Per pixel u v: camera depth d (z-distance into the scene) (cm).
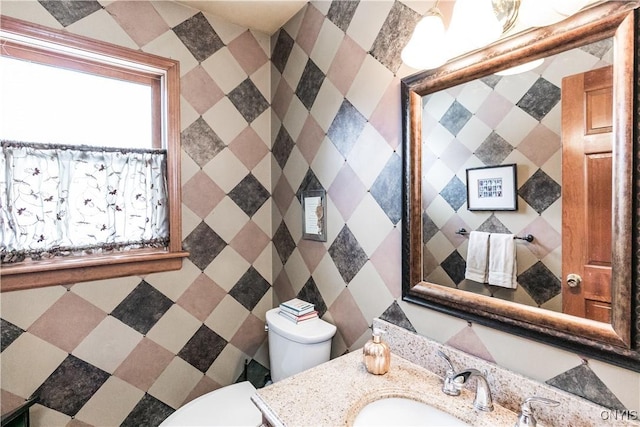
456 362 94
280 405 83
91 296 134
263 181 186
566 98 72
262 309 186
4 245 117
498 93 85
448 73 95
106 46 135
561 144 73
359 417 83
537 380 78
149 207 147
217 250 168
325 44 146
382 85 119
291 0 154
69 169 128
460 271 95
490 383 85
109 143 143
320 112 150
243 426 117
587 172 70
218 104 168
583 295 71
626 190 64
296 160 168
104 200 136
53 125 131
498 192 85
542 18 71
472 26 78
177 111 154
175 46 154
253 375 182
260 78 184
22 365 121
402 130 109
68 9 128
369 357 99
